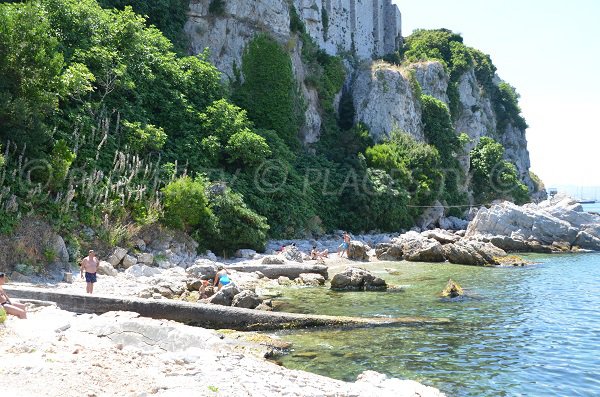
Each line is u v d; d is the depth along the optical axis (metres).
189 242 27.61
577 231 42.66
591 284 24.11
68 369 8.01
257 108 47.84
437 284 24.14
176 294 19.58
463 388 10.52
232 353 11.36
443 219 60.81
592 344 13.73
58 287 17.98
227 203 29.88
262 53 49.44
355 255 34.09
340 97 62.38
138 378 8.15
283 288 22.94
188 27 46.31
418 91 67.06
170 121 33.50
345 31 74.44
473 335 14.62
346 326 15.42
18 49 22.38
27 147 22.58
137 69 32.88
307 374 10.47
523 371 11.55
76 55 28.97
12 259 19.50
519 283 24.47
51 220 21.58
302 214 38.72
